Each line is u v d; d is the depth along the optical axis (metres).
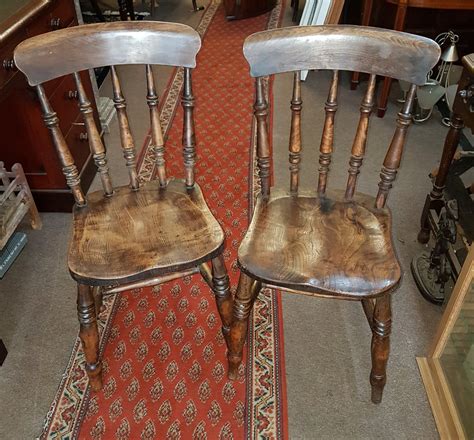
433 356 1.44
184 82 1.26
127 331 1.59
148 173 2.30
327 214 1.29
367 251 1.18
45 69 1.18
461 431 1.26
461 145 1.95
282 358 1.51
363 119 1.25
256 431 1.33
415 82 1.16
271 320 1.63
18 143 1.86
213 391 1.42
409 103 1.18
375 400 1.38
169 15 4.16
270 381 1.45
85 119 1.27
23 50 1.14
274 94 2.97
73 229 1.25
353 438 1.31
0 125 1.80
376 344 1.25
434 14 2.82
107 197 1.36
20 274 1.79
